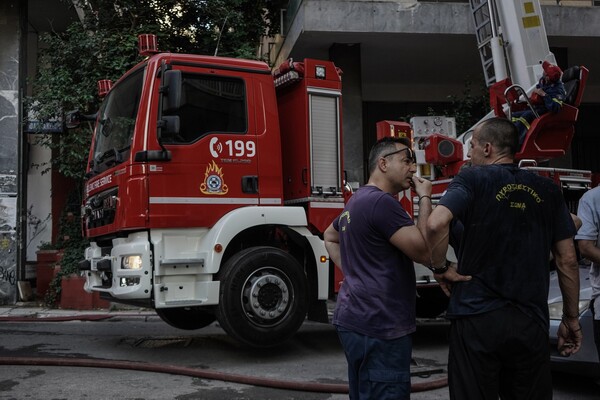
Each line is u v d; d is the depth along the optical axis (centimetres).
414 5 1159
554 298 519
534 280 281
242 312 602
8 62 1141
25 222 1194
